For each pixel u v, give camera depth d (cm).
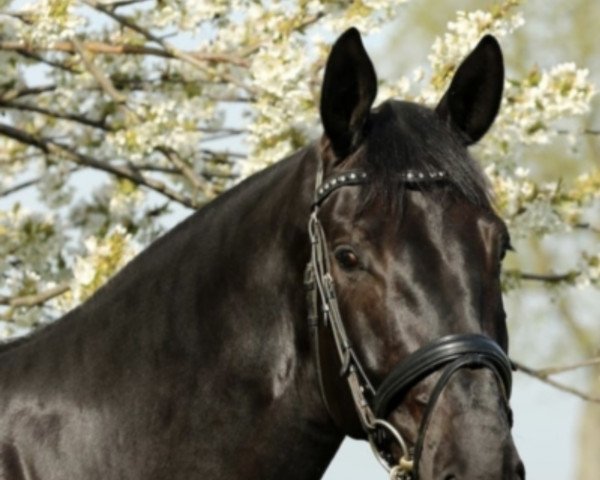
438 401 560
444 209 580
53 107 1325
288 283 624
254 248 634
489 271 575
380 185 584
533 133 1178
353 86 607
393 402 575
